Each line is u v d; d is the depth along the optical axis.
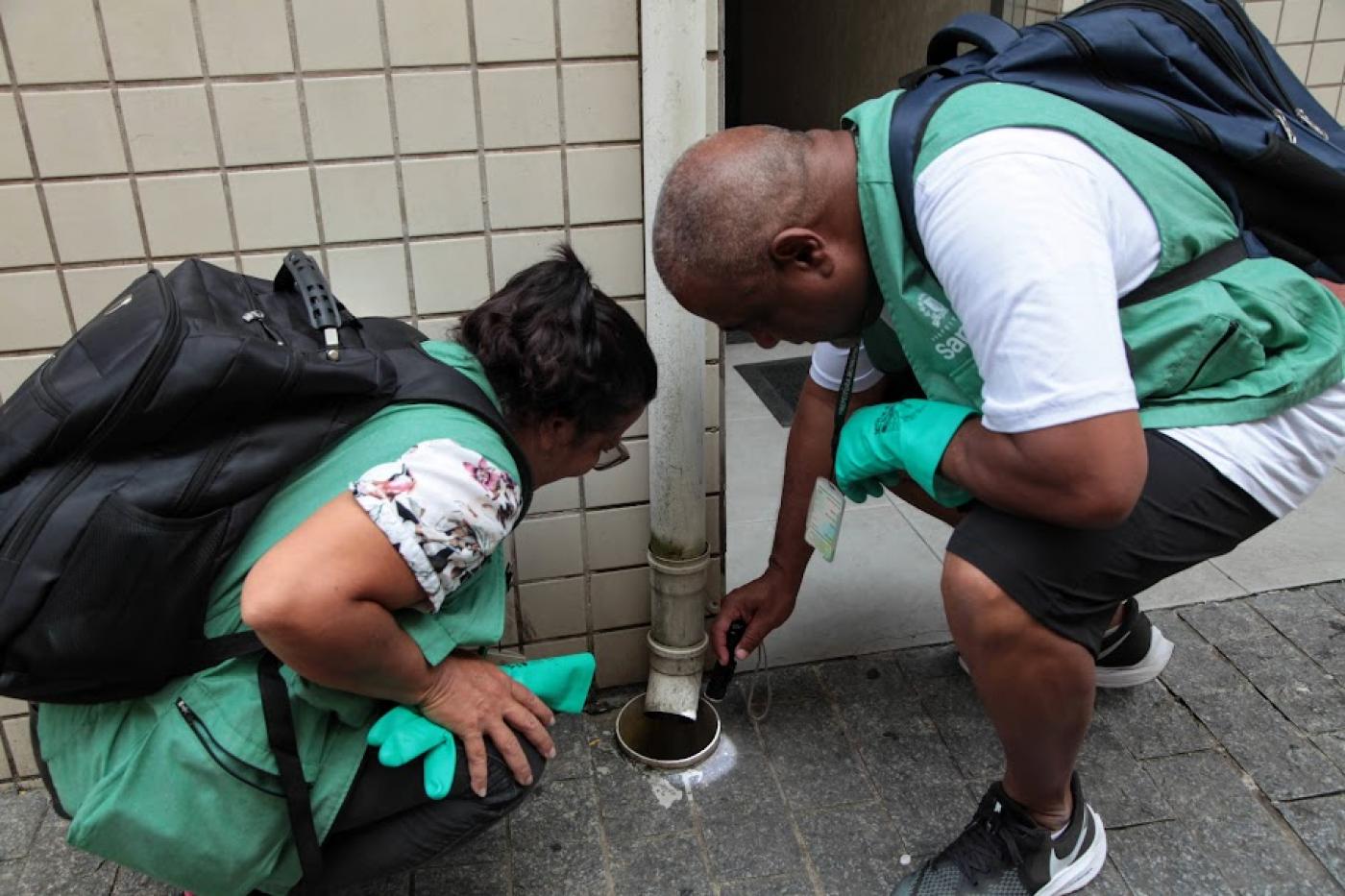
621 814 1.67
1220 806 1.65
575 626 1.88
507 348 1.21
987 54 1.31
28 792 1.73
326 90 1.48
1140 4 1.26
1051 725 1.36
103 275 1.52
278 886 1.26
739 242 1.21
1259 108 1.27
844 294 1.28
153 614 1.05
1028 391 1.07
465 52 1.49
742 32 5.40
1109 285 1.09
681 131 1.51
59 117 1.43
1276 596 2.13
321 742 1.21
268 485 1.09
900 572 2.25
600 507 1.80
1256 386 1.27
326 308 1.21
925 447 1.29
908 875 1.54
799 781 1.72
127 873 1.57
